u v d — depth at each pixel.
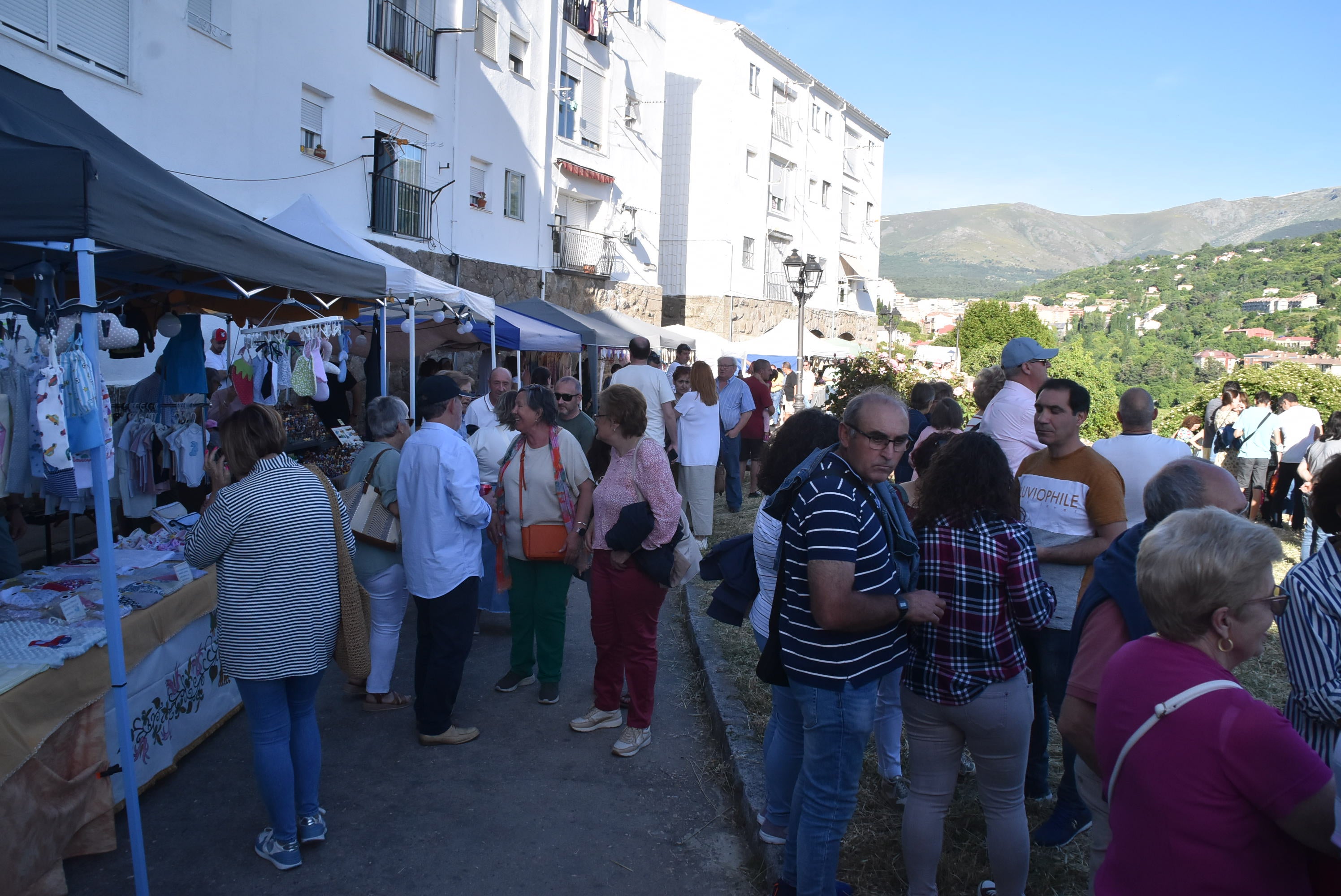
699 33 30.62
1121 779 1.72
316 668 3.32
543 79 20.33
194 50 10.78
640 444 4.30
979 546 2.63
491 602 6.38
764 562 3.24
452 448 4.26
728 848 3.61
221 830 3.61
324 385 6.32
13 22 8.39
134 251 3.11
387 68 14.98
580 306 22.73
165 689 4.01
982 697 2.64
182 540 4.85
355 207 14.46
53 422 2.77
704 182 30.91
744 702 4.82
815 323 36.81
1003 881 2.74
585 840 3.63
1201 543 1.70
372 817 3.76
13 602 3.62
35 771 2.99
